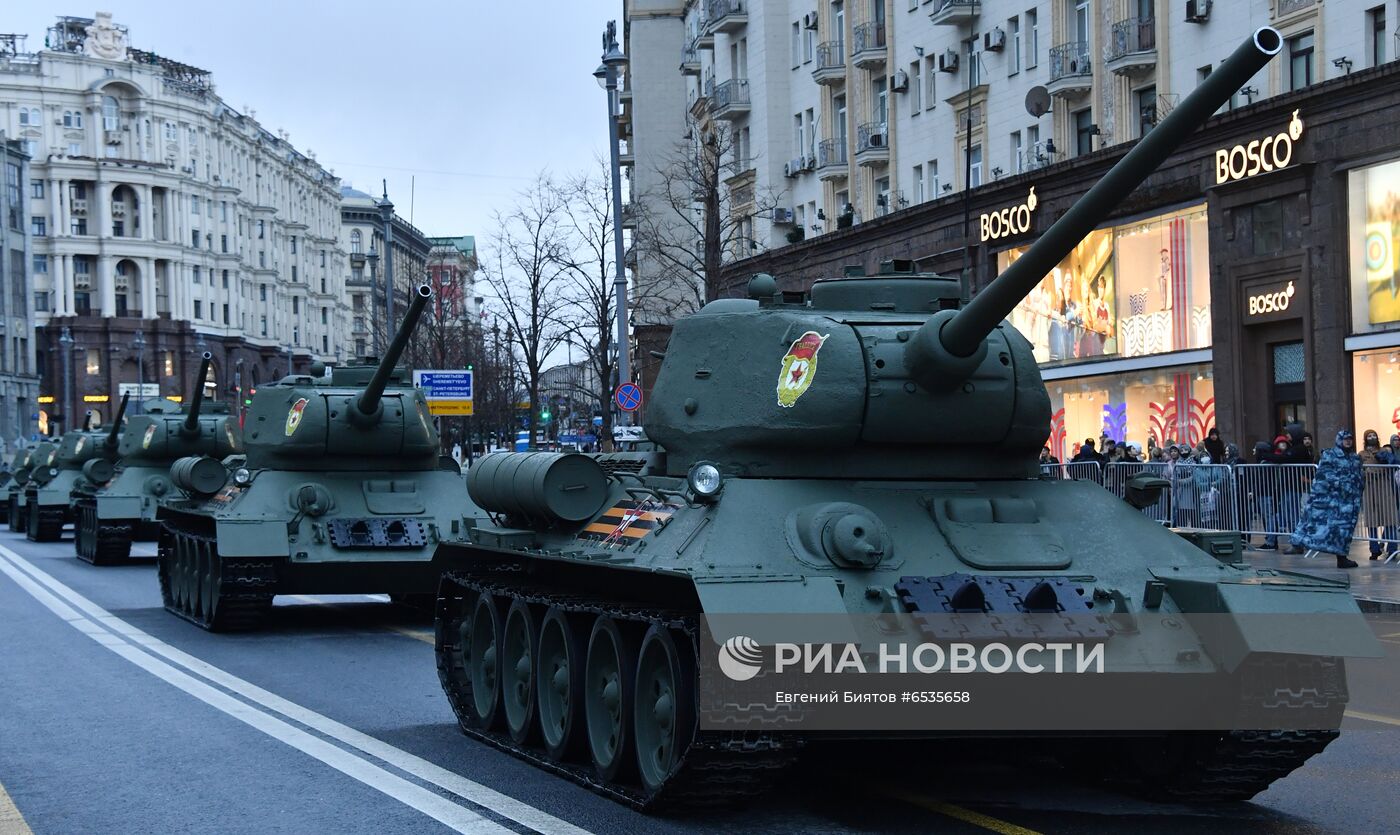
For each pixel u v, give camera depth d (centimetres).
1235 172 2794
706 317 1138
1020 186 3338
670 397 1137
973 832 866
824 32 4312
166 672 1521
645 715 932
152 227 10694
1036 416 1058
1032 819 896
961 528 950
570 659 1030
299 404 1997
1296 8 2719
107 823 907
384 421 2005
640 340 4994
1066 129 3331
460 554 1273
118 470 3153
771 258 4344
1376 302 2552
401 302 6712
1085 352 3331
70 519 4062
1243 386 2842
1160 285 3080
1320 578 907
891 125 4038
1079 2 3300
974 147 3662
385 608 2181
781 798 957
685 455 1118
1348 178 2598
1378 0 2550
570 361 6100
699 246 4362
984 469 1069
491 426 6388
